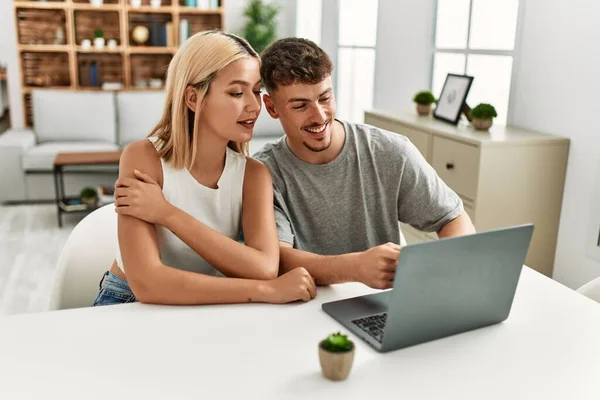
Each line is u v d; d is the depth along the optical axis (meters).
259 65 1.51
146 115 5.71
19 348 1.17
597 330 1.29
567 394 1.05
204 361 1.12
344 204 1.74
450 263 1.16
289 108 1.54
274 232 1.56
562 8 3.10
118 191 1.45
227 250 1.46
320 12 6.15
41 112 5.53
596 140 2.94
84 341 1.19
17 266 3.90
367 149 1.74
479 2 3.74
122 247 1.42
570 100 3.08
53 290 1.71
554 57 3.17
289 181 1.72
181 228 1.45
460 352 1.18
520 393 1.05
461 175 3.11
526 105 3.40
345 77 5.76
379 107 4.90
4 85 7.38
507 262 1.23
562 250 3.21
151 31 6.66
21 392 1.02
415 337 1.20
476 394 1.04
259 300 1.38
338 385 1.06
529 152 3.04
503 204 3.06
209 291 1.36
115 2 6.65
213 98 1.45
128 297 1.56
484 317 1.28
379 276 1.40
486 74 3.73
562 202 3.18
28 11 6.29
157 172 1.53
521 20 3.39
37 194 5.23
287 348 1.18
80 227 1.77
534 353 1.18
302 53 1.50
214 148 1.53
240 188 1.60
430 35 4.20
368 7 5.24
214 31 1.49
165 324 1.27
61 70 6.48
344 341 1.07
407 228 3.66
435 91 4.24
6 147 5.08
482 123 3.25
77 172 5.24
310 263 1.51
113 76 6.71
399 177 1.74
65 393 1.02
